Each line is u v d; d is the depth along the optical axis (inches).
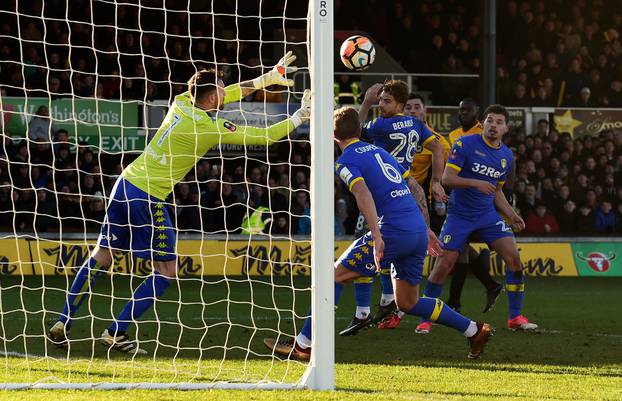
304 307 1407.5
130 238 943.7
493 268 1968.5
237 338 1048.2
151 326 1131.9
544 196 2309.3
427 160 1294.3
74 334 1047.0
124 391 695.7
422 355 956.0
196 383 724.7
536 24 2783.0
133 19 2519.7
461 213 1143.0
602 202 2345.0
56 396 669.3
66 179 2098.9
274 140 905.5
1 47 2345.0
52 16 2488.9
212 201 2063.2
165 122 935.7
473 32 2736.2
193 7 2625.5
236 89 931.3
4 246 1787.6
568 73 2687.0
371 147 867.4
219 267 1889.8
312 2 741.3
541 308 1445.6
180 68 2475.4
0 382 739.4
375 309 1409.9
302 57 2561.5
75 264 1807.3
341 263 924.0
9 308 1289.4
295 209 2105.1
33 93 2260.1
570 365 910.4
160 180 932.0
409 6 2807.6
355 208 2132.1
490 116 1122.7
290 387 723.4
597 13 2908.5
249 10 2696.9
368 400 684.7
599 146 2485.2
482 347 923.4
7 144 2123.5
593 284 1861.5
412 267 881.5
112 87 2320.4
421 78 2655.0
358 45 1032.2
